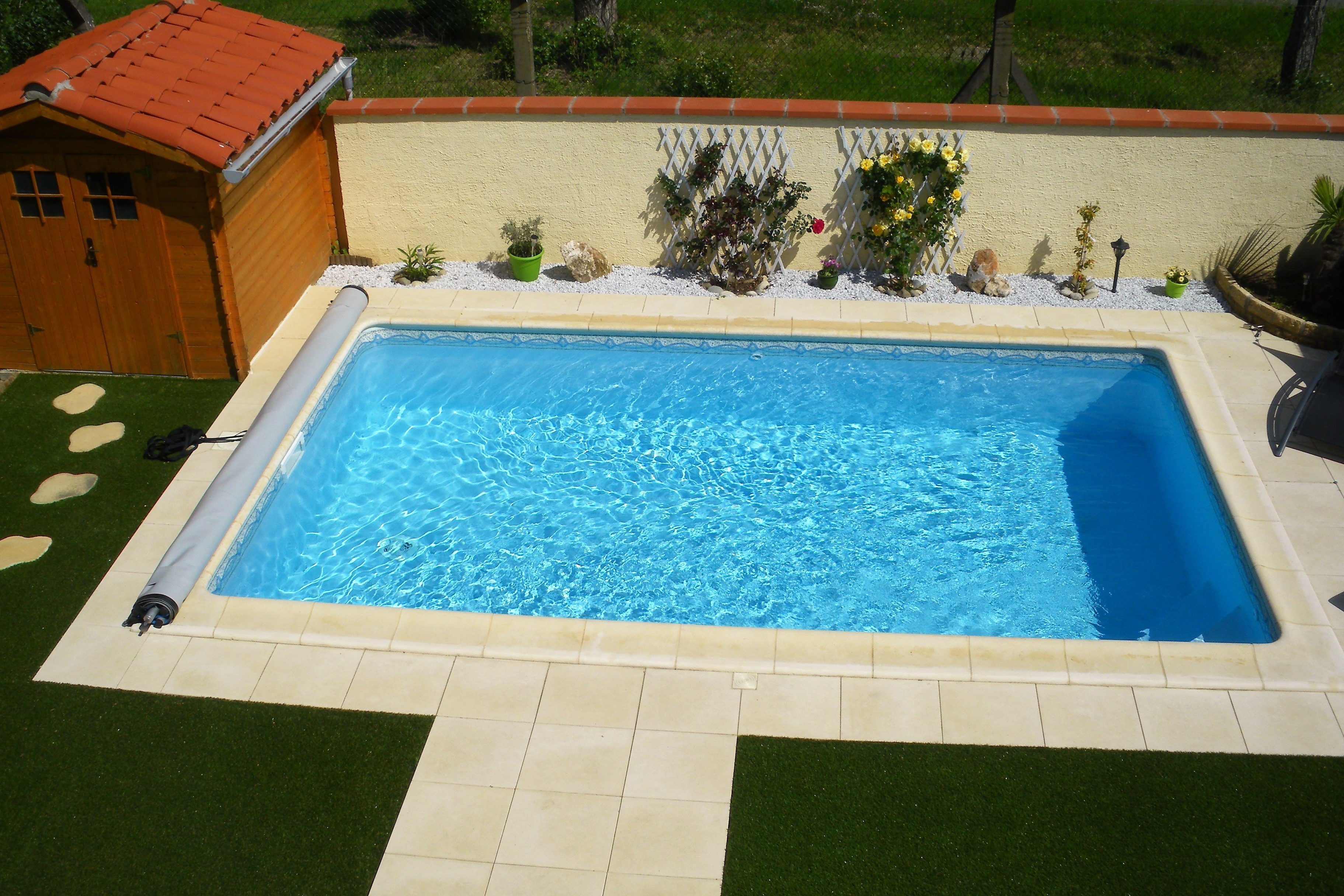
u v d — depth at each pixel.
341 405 9.02
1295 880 5.14
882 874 5.17
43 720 5.95
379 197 10.50
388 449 8.78
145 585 6.84
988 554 7.80
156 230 8.26
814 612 7.30
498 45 13.58
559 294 10.15
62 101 7.45
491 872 5.19
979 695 6.02
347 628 6.44
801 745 5.77
